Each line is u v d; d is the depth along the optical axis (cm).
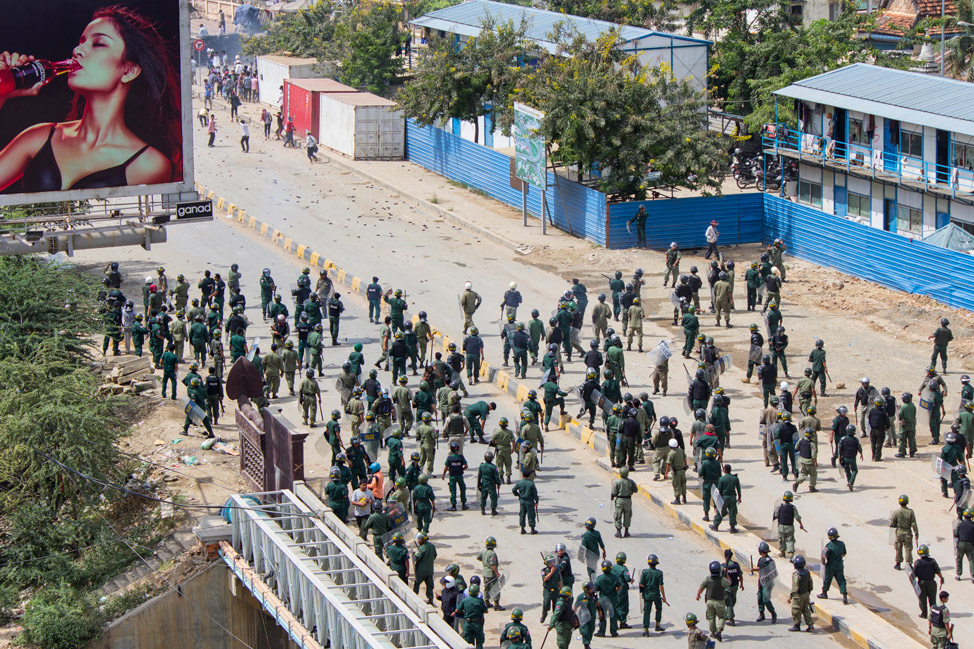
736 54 9488
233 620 4038
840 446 4303
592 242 7600
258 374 4750
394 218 8194
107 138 4950
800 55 9181
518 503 4216
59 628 3741
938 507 4194
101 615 3847
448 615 3297
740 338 5966
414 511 3894
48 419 4328
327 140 10169
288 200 8575
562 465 4578
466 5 11138
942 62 8931
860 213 7456
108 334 5556
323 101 10150
